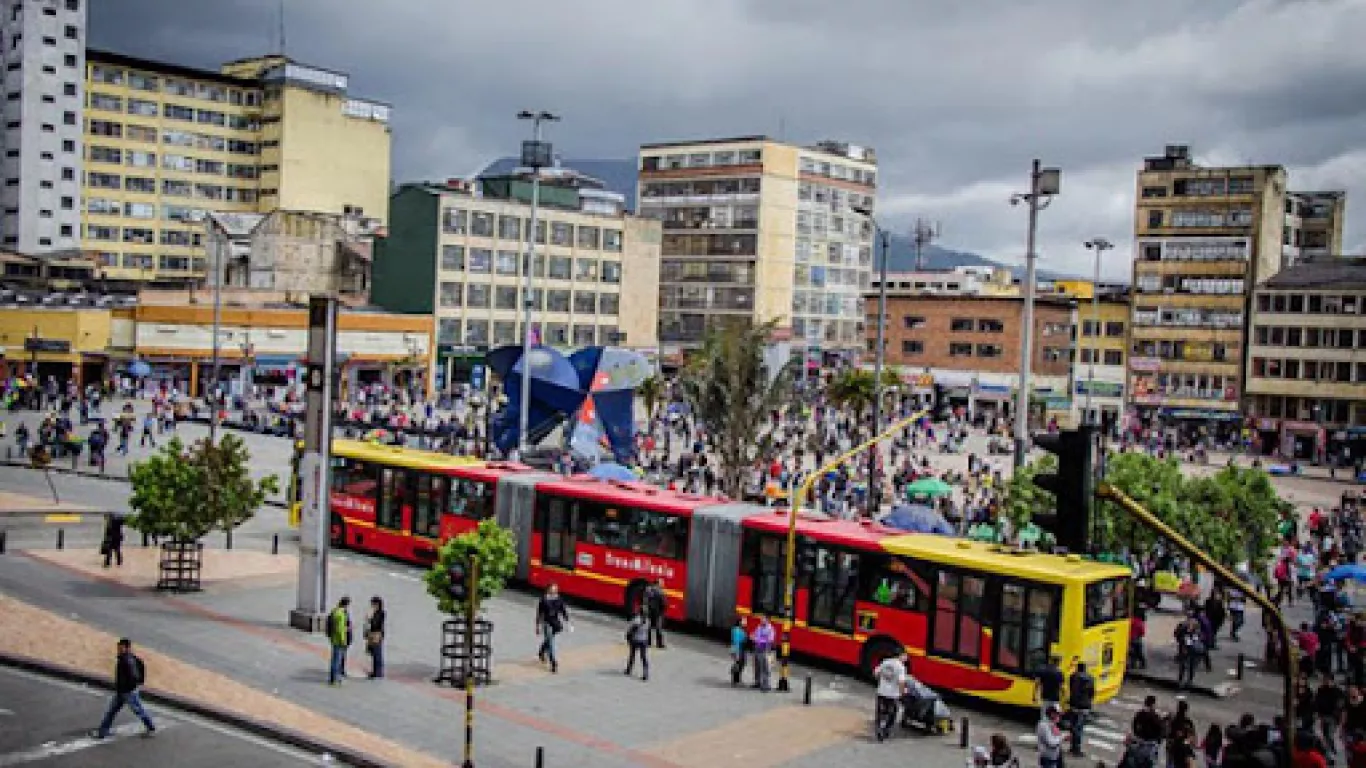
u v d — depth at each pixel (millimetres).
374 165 133000
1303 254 126250
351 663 27422
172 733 21484
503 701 25578
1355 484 87812
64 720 21719
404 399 96625
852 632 30125
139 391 86688
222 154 127500
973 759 20656
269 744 21438
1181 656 31891
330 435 30312
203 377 93812
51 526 41562
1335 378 104875
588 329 122062
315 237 106625
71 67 118938
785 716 26375
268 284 104562
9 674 24047
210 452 33969
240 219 115125
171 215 125188
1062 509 13773
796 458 63906
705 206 141750
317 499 30125
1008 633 27469
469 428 73938
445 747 22297
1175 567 45375
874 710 27469
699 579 33125
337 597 34188
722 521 32844
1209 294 114250
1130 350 118438
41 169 118125
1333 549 47781
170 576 34719
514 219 115188
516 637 31453
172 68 124125
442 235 109500
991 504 49562
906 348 126438
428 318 107812
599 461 60562
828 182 144875
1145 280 117562
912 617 29000
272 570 36906
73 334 89938
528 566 37094
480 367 107688
